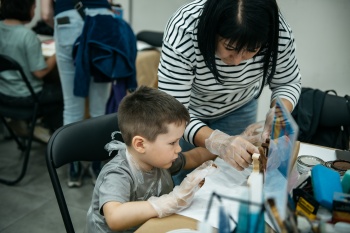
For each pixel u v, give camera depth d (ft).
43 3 8.00
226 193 3.15
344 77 7.88
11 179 7.62
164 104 3.21
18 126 8.98
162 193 3.65
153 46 9.95
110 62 6.55
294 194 2.66
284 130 2.43
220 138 3.61
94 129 4.04
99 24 6.45
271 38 3.21
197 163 4.11
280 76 4.32
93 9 6.62
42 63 7.61
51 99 7.72
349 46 7.54
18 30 7.36
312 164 3.48
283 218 1.97
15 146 9.00
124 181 3.23
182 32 3.57
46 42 9.36
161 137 3.16
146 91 3.44
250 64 3.81
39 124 9.16
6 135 9.27
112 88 6.84
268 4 2.92
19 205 6.79
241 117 4.86
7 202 6.86
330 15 7.44
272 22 3.01
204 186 3.28
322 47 7.80
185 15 3.59
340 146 5.61
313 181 2.73
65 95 7.08
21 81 7.52
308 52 7.98
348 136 5.62
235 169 3.62
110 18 6.58
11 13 7.33
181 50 3.59
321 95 5.66
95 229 3.39
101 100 7.22
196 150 4.22
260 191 2.33
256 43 2.97
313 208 2.50
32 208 6.72
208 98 4.36
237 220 2.27
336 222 2.45
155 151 3.21
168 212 2.86
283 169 2.39
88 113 7.97
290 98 4.20
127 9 10.98
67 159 3.82
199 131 3.84
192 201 3.05
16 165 8.18
